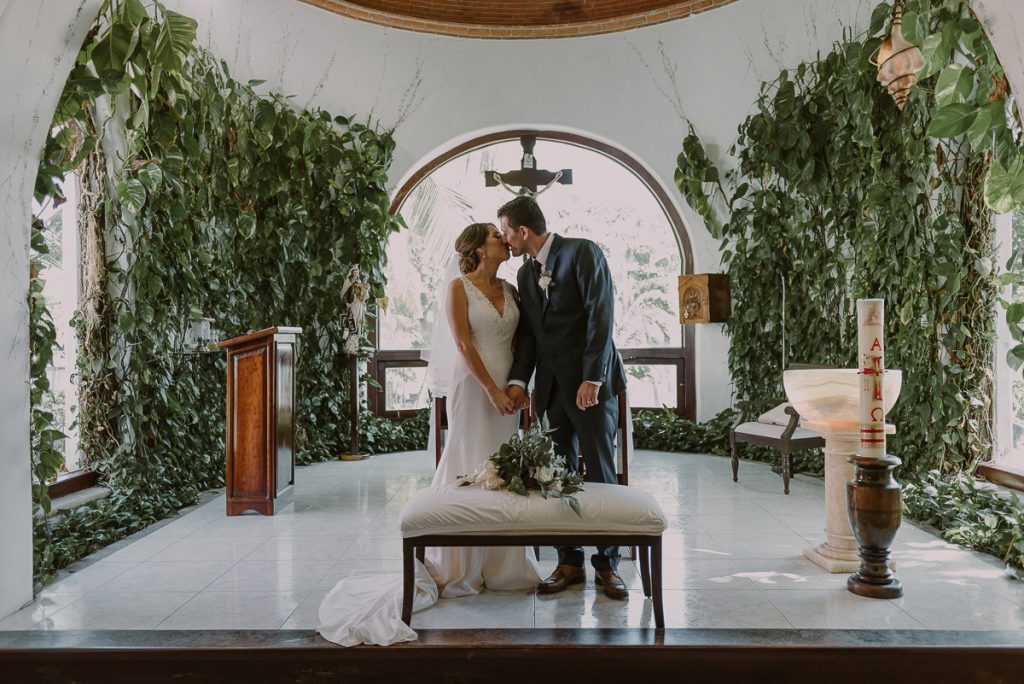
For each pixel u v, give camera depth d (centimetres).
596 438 340
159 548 415
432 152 796
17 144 317
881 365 331
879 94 545
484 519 287
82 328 490
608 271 341
